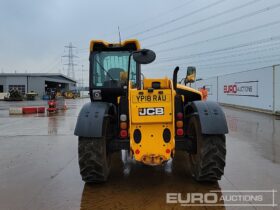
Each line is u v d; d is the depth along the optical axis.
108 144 4.36
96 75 5.42
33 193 4.09
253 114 15.67
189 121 4.68
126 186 4.32
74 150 7.00
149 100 4.17
